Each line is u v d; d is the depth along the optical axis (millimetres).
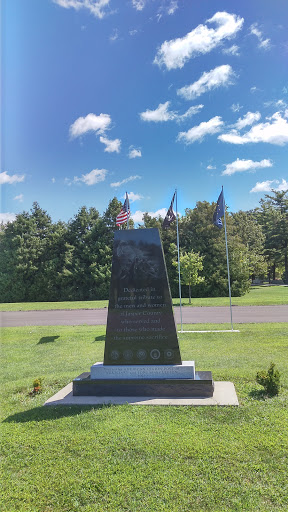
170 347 6453
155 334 6504
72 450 4371
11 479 3846
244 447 4285
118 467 3953
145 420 5121
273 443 4340
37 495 3572
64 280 43406
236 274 35656
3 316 23594
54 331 15422
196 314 20375
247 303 25734
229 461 3998
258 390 6352
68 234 46031
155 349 6484
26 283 44406
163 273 6582
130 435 4664
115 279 6707
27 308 29688
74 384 6414
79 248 45281
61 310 27484
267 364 8391
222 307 24172
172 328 6469
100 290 42969
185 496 3447
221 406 5598
